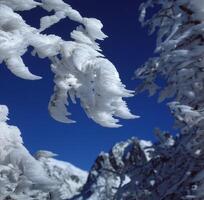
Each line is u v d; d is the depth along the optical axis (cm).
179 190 559
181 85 518
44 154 196
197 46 472
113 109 165
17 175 169
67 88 176
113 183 1061
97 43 189
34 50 176
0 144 170
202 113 487
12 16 167
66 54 177
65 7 183
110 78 162
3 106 188
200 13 477
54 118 185
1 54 156
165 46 491
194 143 518
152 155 695
